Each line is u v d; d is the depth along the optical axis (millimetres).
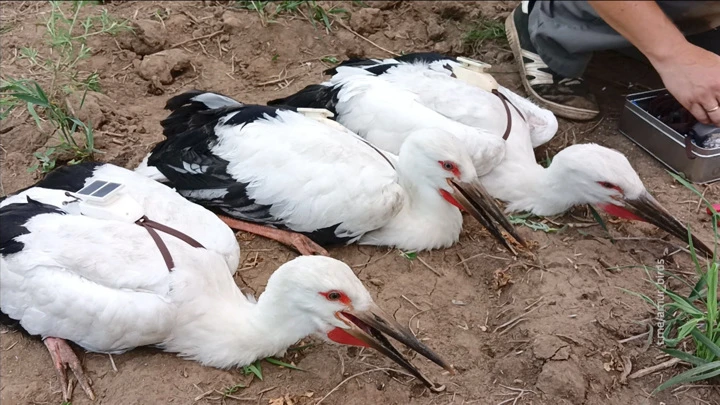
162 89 1932
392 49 2145
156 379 1261
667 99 1818
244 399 1256
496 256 1545
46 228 1261
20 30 2012
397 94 1646
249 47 2070
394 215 1510
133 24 2012
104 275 1225
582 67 1917
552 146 1861
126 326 1221
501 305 1445
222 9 2156
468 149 1576
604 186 1565
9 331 1332
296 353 1334
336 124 1563
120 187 1313
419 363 1330
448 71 1735
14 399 1245
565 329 1376
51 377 1276
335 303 1216
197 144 1519
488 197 1506
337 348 1344
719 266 1435
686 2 1787
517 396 1286
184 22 2100
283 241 1530
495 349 1369
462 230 1612
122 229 1270
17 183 1627
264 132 1492
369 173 1473
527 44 1994
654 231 1633
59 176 1398
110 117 1811
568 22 1856
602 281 1486
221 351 1270
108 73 1944
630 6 1535
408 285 1474
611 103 2002
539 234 1608
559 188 1616
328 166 1464
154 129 1808
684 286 1488
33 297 1241
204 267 1280
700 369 1250
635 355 1357
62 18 2018
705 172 1715
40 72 1888
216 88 1954
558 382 1286
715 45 1957
